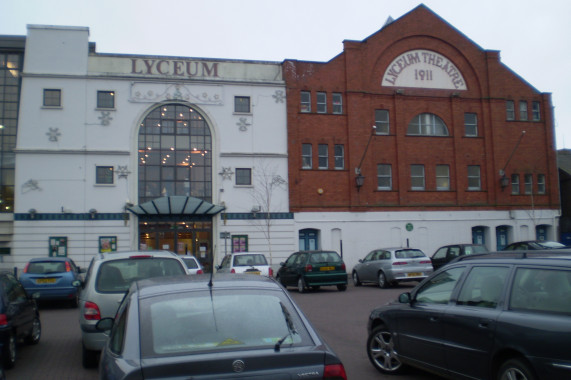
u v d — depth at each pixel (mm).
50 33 28578
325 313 14375
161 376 3535
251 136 30141
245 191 29750
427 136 32750
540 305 5273
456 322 6195
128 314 4266
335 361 3826
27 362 9203
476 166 33562
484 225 33000
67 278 17031
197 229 29297
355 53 31953
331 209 30766
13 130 29875
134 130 28797
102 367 4082
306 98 31281
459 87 33719
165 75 29391
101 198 28078
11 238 28219
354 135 31422
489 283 6051
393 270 21219
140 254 8875
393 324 7590
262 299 4512
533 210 33281
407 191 32062
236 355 3697
